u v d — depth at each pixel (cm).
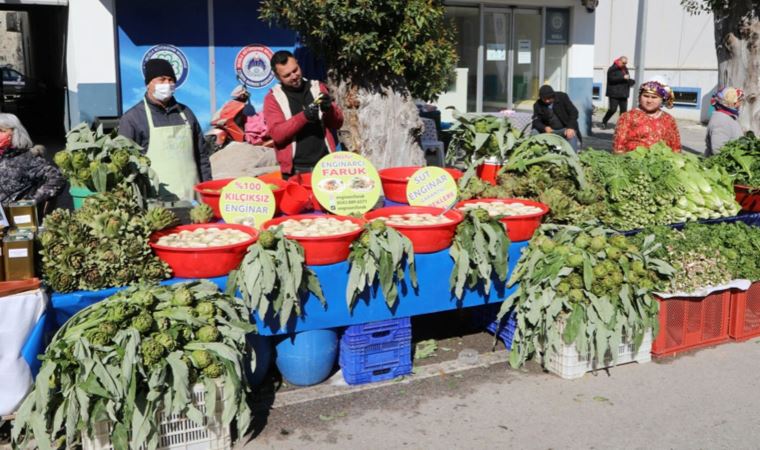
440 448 360
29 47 1825
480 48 1319
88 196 411
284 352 411
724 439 372
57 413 315
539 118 1007
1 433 362
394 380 430
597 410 400
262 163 668
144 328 326
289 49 1066
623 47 2227
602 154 539
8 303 330
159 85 467
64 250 353
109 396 310
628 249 441
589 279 421
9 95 1700
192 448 339
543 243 441
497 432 375
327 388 418
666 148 559
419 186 479
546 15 1362
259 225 432
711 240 490
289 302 372
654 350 470
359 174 456
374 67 634
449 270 426
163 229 392
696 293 467
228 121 804
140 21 995
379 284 406
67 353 316
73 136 430
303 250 380
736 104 638
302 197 454
